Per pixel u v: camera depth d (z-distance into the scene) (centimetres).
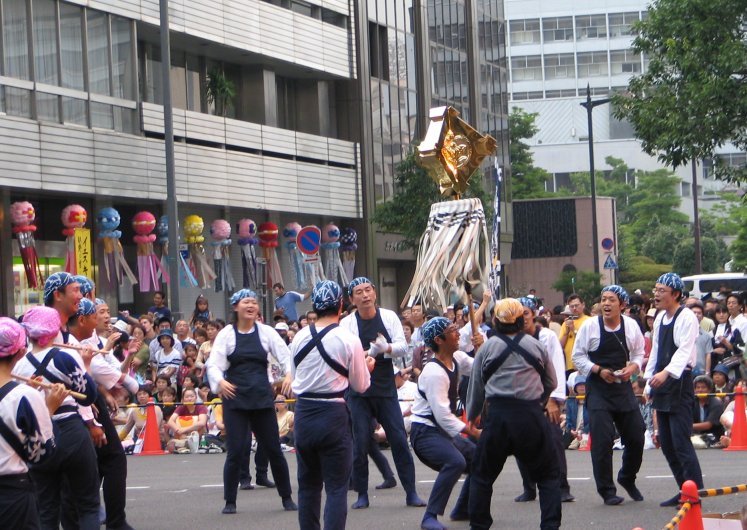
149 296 3984
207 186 4128
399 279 5844
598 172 13125
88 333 1382
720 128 3778
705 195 14800
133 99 3769
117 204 3912
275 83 4866
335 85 5247
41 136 3338
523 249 8531
